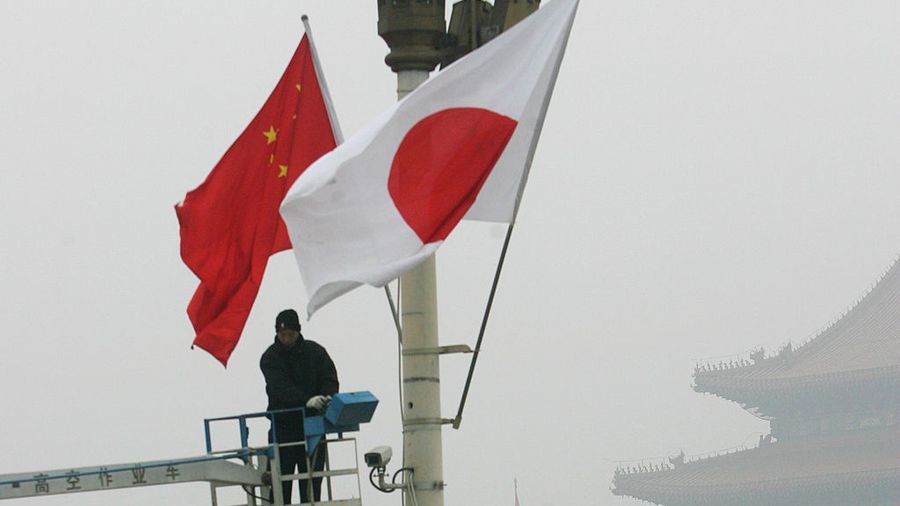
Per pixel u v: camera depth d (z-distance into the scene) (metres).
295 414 32.97
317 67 35.28
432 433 32.16
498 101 30.23
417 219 29.56
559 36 30.61
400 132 29.94
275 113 35.41
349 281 29.30
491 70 30.41
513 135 30.34
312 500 30.59
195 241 35.09
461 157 29.94
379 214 29.59
